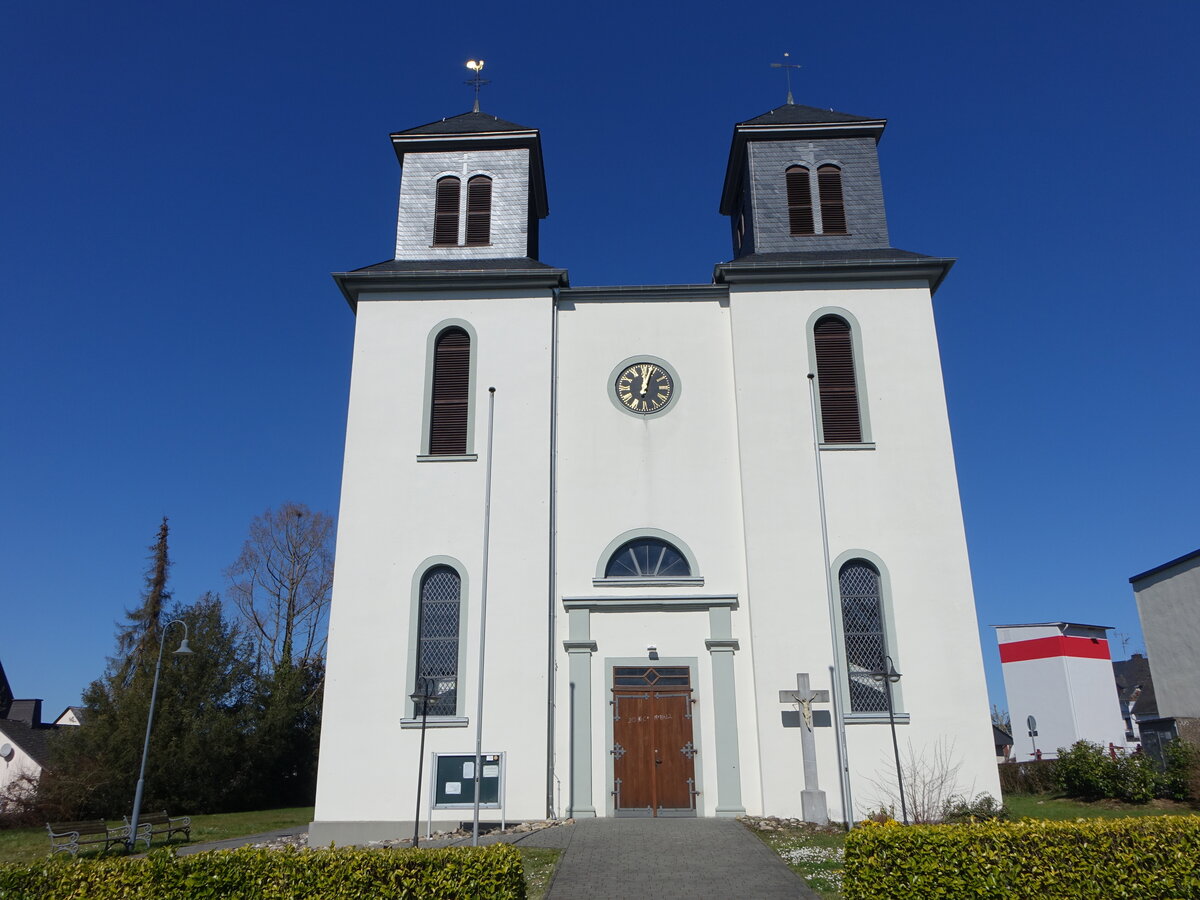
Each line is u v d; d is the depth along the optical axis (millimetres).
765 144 24703
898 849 10781
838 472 20922
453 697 19656
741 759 19328
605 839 15977
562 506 21156
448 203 24359
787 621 19859
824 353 22000
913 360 21797
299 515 49938
